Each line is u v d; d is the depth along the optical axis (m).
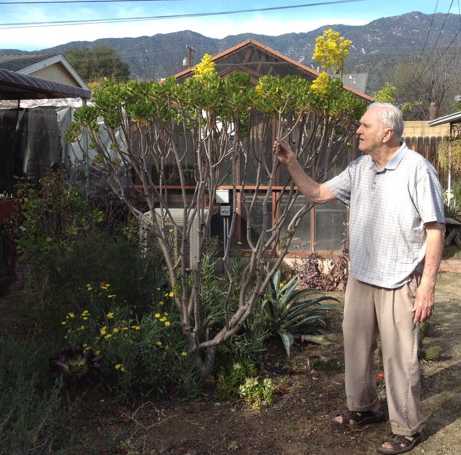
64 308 4.66
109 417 3.73
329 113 3.69
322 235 9.47
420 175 3.21
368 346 3.57
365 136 3.31
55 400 3.35
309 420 3.80
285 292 5.44
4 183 7.88
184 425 3.68
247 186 9.12
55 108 7.96
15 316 5.52
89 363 4.04
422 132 18.11
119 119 3.67
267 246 4.00
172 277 4.14
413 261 3.31
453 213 12.01
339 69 3.94
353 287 3.53
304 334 5.33
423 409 3.98
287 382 4.39
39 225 6.04
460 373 4.62
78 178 7.51
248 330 4.72
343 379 4.46
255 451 3.41
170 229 5.66
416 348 3.36
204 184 3.87
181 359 4.06
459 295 7.42
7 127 7.97
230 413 3.86
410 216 3.25
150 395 4.03
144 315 4.41
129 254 4.99
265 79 3.60
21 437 2.94
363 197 3.44
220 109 3.54
